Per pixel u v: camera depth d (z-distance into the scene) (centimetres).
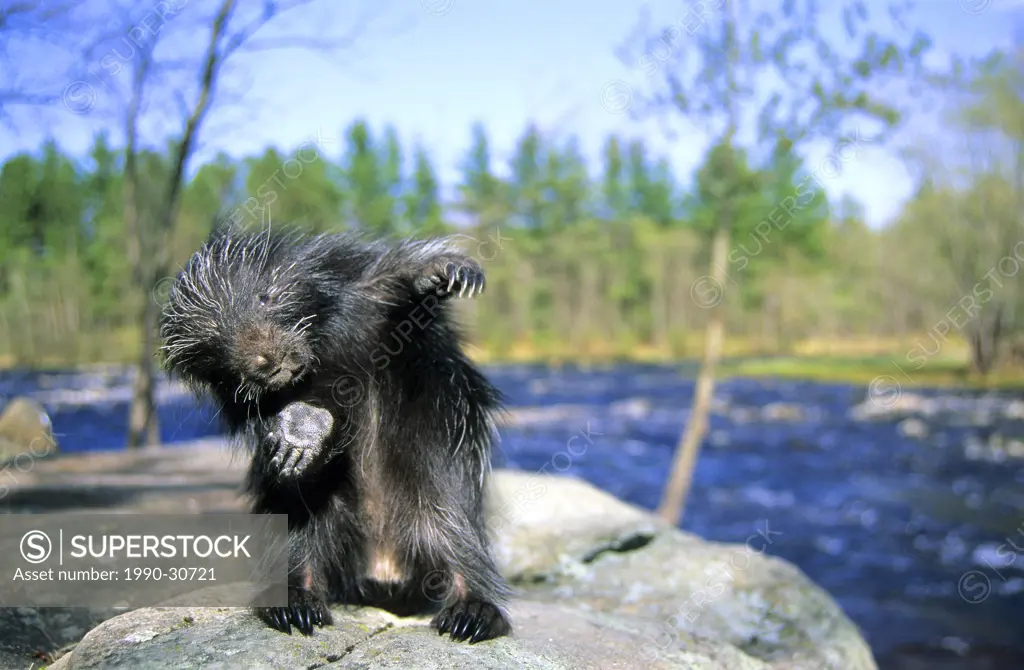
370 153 5788
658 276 7662
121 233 3438
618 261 7656
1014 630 1323
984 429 3191
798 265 5828
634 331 7812
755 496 2288
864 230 5212
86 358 3928
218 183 1867
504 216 6203
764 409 3909
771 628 627
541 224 7369
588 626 495
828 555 1758
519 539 697
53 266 3578
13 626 499
